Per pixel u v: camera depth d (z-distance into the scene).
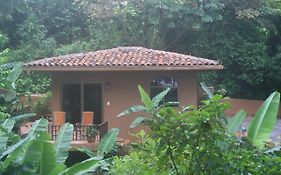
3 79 8.19
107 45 25.34
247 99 26.88
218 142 4.29
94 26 26.02
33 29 25.30
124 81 16.77
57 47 26.70
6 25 25.94
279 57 26.81
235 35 26.48
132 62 15.83
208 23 26.34
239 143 4.53
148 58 16.38
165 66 15.67
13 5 25.86
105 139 5.91
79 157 13.66
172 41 26.58
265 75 27.00
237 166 4.27
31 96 20.28
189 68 15.69
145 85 16.72
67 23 30.17
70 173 4.48
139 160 5.40
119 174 5.48
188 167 4.39
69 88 16.91
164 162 4.50
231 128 4.94
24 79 21.47
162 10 25.19
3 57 9.86
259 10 26.69
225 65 26.36
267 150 4.70
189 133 4.30
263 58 26.59
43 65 15.69
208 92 5.04
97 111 16.86
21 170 4.53
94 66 15.69
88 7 25.70
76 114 16.88
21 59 23.36
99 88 16.86
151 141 4.88
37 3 29.42
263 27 27.09
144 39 25.80
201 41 26.52
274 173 4.34
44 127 5.43
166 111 4.34
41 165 4.57
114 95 16.77
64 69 15.71
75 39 29.03
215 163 4.27
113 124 16.64
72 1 30.64
